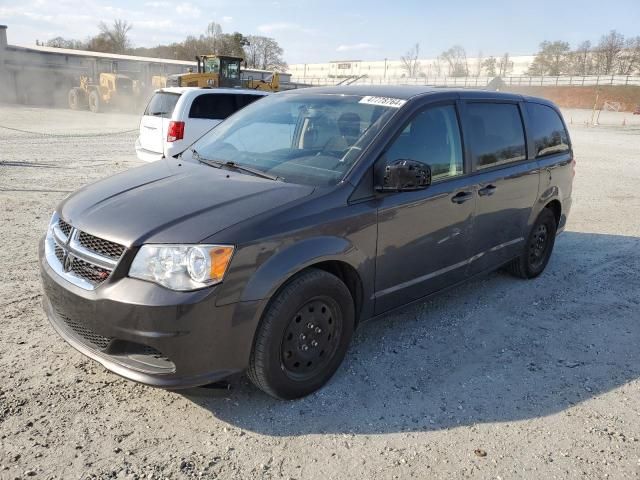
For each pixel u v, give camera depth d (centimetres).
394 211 361
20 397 316
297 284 307
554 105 584
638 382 374
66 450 276
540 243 563
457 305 489
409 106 389
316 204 322
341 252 328
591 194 1084
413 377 364
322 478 268
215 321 281
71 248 306
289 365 320
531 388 359
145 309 271
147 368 286
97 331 287
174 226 288
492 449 296
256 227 293
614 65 9350
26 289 470
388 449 292
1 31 4462
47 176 1040
